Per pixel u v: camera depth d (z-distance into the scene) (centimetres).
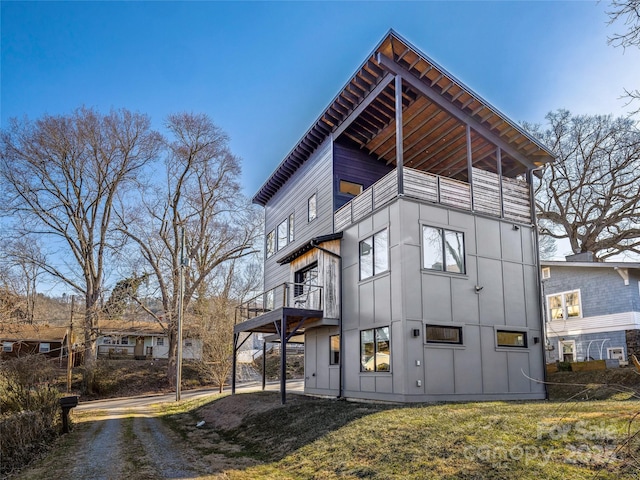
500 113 1406
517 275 1427
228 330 2586
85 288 3016
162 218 3234
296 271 1778
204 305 3212
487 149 1608
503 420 765
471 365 1265
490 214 1419
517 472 571
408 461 678
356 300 1413
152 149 3044
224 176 3306
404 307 1198
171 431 1347
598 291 1995
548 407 871
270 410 1311
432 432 767
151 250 3166
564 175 2681
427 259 1266
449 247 1315
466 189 1391
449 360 1231
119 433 1297
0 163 2675
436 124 1536
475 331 1297
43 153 2739
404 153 1708
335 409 1142
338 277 1509
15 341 3453
